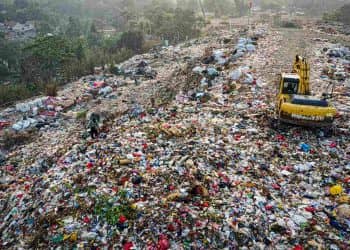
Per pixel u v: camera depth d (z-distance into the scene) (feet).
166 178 32.48
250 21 200.44
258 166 34.86
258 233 25.88
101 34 237.86
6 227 34.04
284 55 78.43
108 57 148.77
